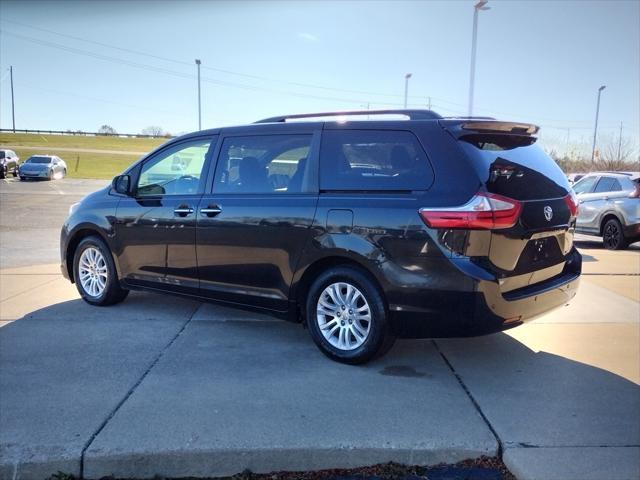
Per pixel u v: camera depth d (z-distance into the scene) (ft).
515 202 13.03
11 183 104.47
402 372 14.46
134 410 12.21
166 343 16.56
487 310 12.88
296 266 15.23
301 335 17.38
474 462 10.75
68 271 21.50
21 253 34.55
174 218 17.78
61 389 13.29
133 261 19.13
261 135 16.58
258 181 16.37
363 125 14.75
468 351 16.03
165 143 18.89
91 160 177.17
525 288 13.92
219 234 16.71
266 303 16.14
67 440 10.95
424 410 12.30
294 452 10.62
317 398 12.86
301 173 15.49
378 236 13.73
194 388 13.37
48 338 16.96
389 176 14.10
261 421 11.72
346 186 14.64
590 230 40.29
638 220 36.24
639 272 27.73
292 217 15.19
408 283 13.35
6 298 21.79
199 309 20.17
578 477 9.97
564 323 18.79
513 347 16.40
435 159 13.52
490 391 13.33
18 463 10.40
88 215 20.20
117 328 17.95
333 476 10.50
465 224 12.68
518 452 10.66
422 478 10.34
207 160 17.57
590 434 11.32
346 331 14.79
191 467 10.55
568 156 144.15
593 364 15.11
